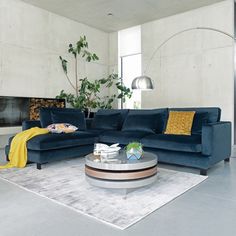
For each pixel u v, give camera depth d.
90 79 7.38
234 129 5.55
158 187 2.73
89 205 2.25
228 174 3.27
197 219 1.98
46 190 2.64
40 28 6.04
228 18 5.53
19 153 3.63
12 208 2.19
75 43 6.88
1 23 5.31
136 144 2.71
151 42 6.84
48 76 6.25
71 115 4.66
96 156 2.78
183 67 6.25
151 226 1.87
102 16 6.49
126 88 7.07
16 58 5.58
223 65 5.62
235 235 1.73
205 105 5.89
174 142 3.44
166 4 5.72
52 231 1.79
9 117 5.45
